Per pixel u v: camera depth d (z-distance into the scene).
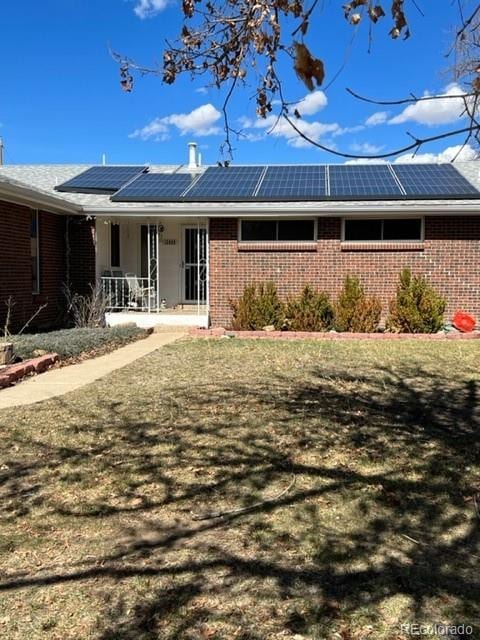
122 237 15.93
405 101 2.46
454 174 14.62
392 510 3.65
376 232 13.34
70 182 15.71
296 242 13.41
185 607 2.65
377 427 5.35
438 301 12.40
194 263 16.14
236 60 3.31
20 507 3.72
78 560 3.07
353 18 2.61
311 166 16.09
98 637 2.45
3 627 2.51
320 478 4.16
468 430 5.30
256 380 7.38
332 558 3.07
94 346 10.12
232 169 16.09
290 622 2.53
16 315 11.75
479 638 2.43
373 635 2.45
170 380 7.43
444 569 2.97
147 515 3.60
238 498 3.83
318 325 12.55
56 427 5.37
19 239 11.86
